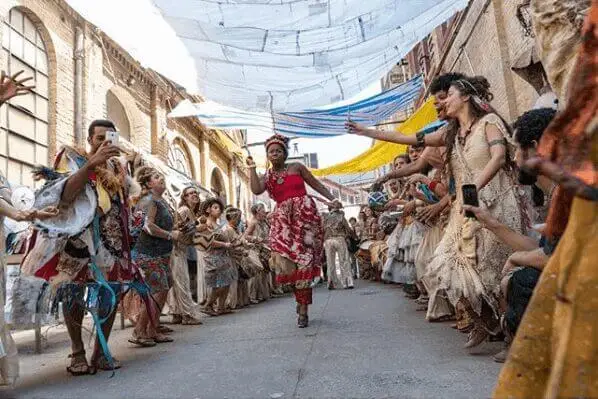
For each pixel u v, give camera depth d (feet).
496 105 29.81
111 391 9.91
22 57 28.73
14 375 10.34
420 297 19.77
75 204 11.17
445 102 11.48
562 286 4.64
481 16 30.94
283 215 16.94
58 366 12.87
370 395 8.50
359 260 42.78
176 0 12.89
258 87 16.89
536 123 7.86
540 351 5.00
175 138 53.16
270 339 14.49
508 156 10.70
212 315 22.52
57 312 12.25
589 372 4.25
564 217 5.69
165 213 16.33
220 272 22.41
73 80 33.42
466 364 10.02
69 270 11.41
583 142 4.62
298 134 29.55
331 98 17.84
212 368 11.28
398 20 14.49
